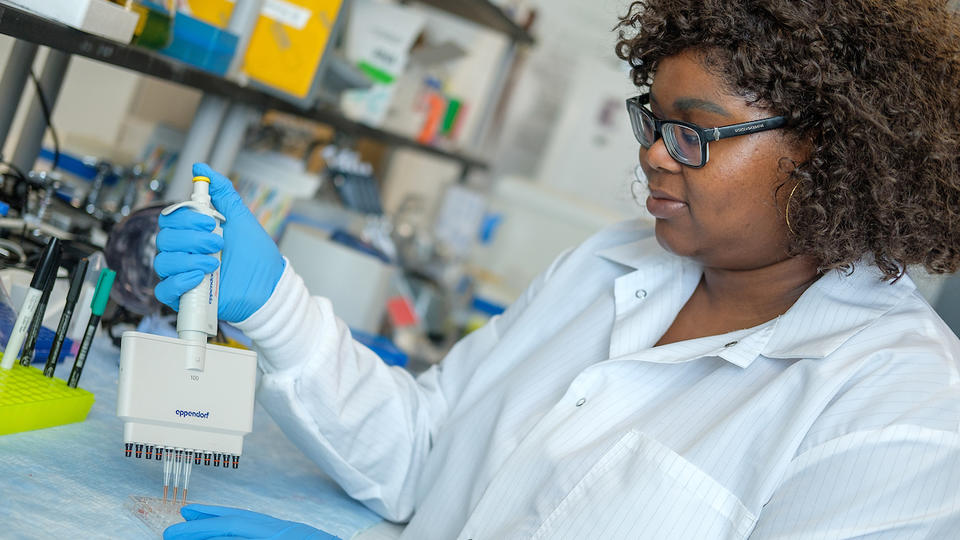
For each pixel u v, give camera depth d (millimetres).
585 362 1368
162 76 1646
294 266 2445
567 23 5250
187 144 2057
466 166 4102
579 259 1561
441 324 3756
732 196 1089
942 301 2199
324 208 3227
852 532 936
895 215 1082
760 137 1070
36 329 1294
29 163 1992
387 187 4879
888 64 1066
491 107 4094
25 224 1757
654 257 1426
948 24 1130
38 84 1904
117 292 1568
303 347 1263
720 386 1170
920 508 933
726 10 1061
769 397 1098
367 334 2324
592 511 1104
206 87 1828
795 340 1159
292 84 2006
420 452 1446
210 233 1094
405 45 2805
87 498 1074
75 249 1724
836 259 1094
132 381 1025
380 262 2455
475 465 1350
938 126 1078
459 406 1473
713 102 1072
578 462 1150
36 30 1258
